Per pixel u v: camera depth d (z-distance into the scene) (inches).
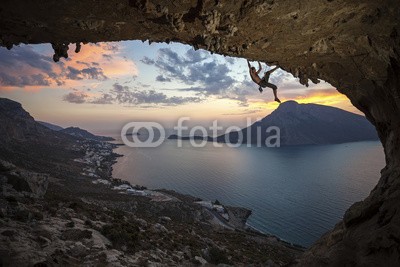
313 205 5452.8
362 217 446.3
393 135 447.5
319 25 279.7
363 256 347.9
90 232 700.7
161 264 700.7
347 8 258.5
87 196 2938.0
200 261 831.1
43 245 537.6
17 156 5024.6
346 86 427.5
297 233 3941.9
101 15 252.2
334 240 484.4
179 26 260.5
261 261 1230.3
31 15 244.4
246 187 7386.8
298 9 248.4
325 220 4512.8
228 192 6796.3
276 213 4955.7
